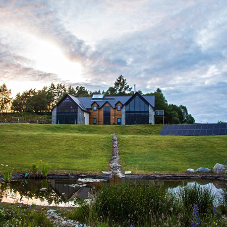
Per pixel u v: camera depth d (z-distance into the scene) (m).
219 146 22.36
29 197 10.53
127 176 15.03
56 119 50.31
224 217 7.28
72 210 8.34
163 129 36.88
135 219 7.06
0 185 12.80
